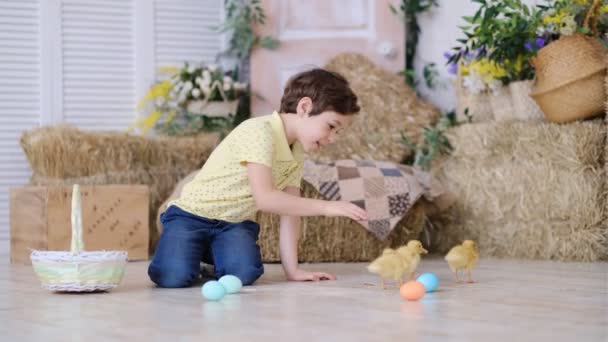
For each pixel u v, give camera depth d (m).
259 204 2.51
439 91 4.84
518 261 3.51
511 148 3.72
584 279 2.72
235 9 4.85
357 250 3.71
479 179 3.82
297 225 2.77
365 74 4.66
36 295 2.36
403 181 3.71
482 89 4.04
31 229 3.68
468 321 1.78
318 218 3.65
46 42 4.64
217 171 2.67
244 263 2.60
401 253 2.41
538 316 1.86
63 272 2.34
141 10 4.82
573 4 3.58
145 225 3.79
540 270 3.05
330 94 2.55
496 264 3.35
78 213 2.38
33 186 3.80
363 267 3.41
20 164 4.59
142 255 3.79
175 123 4.70
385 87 4.59
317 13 4.80
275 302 2.15
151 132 4.75
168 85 4.66
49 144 3.94
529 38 3.68
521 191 3.63
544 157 3.57
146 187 3.79
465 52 3.98
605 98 3.47
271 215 3.59
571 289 2.41
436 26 4.86
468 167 3.90
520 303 2.09
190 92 4.58
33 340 1.60
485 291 2.37
